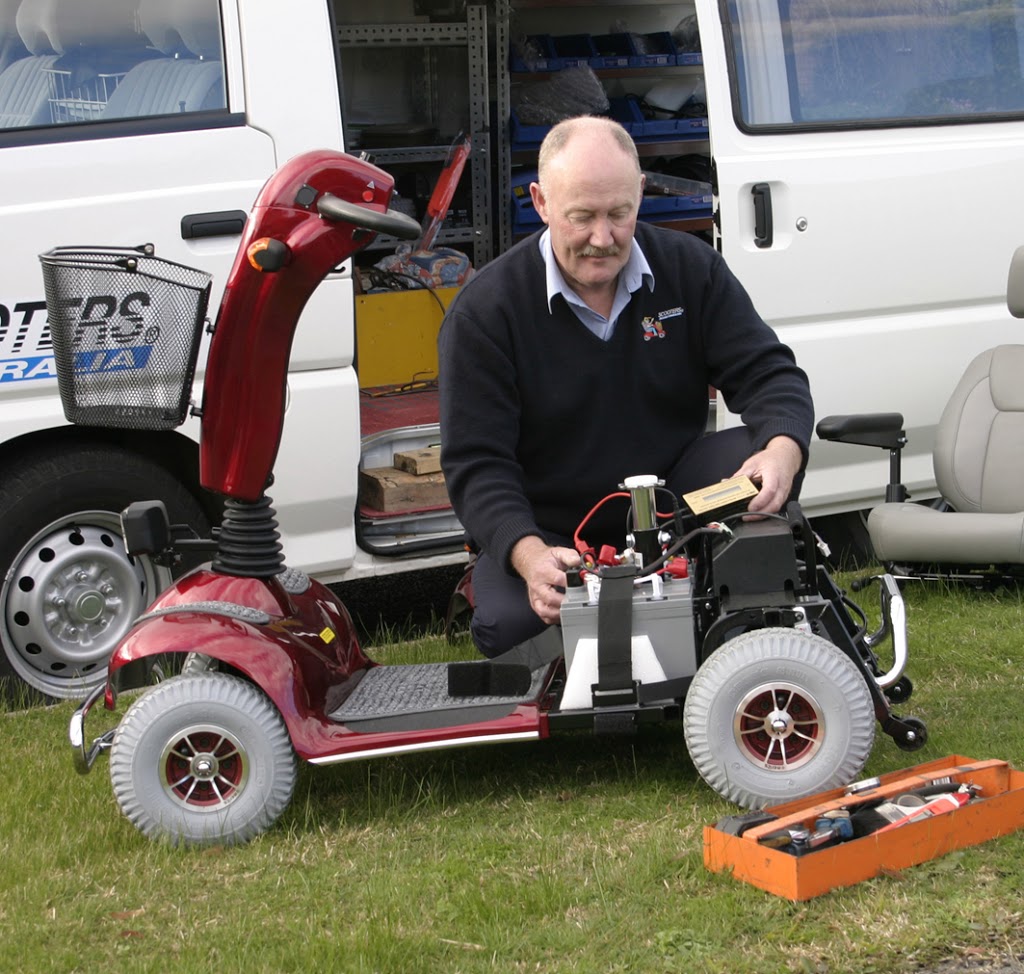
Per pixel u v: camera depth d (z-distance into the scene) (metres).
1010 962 2.38
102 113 4.11
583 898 2.68
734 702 2.90
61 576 4.22
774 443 3.25
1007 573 4.54
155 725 3.01
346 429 4.36
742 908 2.57
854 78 4.88
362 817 3.18
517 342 3.31
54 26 4.09
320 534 4.42
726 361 3.43
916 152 4.89
